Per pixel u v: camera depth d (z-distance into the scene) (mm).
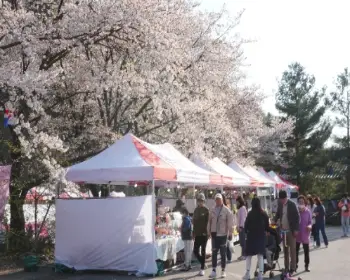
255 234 10703
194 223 12172
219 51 19609
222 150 25297
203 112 19438
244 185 20219
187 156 19312
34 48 12906
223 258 11672
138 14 13523
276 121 39250
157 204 14953
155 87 15883
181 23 17203
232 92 25672
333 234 25797
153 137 19219
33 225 14969
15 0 13812
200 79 18578
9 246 13961
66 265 12195
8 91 12867
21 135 13430
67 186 14812
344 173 46781
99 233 12062
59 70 12789
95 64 15906
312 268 13117
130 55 15328
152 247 11688
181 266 13258
